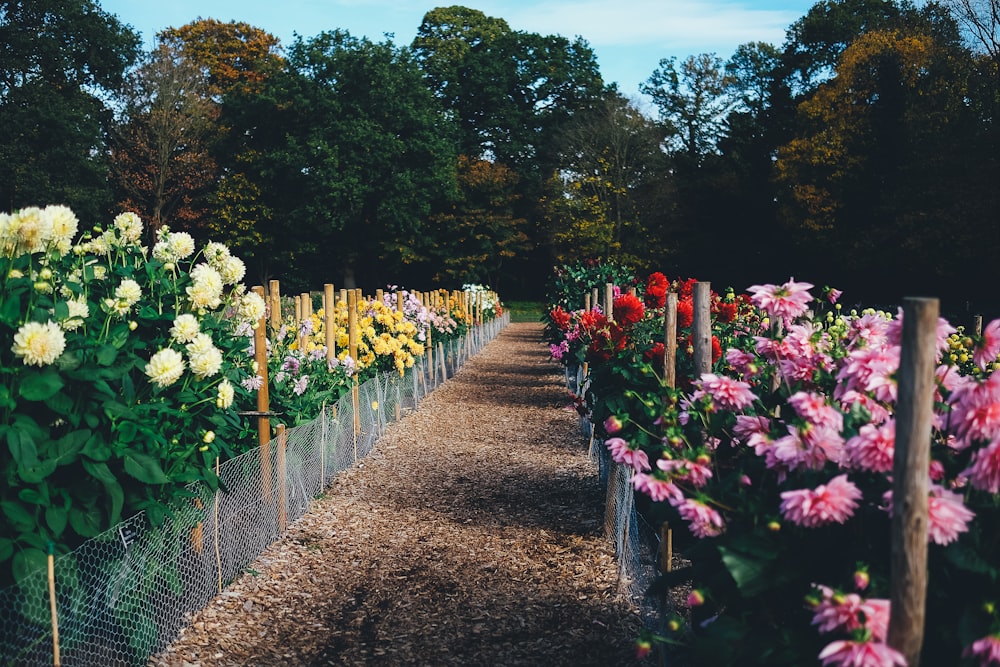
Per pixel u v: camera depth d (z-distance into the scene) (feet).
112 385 12.73
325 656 13.93
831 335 11.35
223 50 140.36
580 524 21.15
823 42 129.90
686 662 11.09
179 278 15.38
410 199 121.70
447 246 150.30
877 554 8.00
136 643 12.51
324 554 18.97
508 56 156.04
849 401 9.26
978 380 7.33
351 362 28.30
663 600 12.68
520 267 173.99
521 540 20.03
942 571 7.64
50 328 10.51
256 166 117.70
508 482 25.98
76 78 107.96
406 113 120.47
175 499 13.74
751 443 9.04
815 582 8.14
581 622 15.11
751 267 132.36
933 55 95.50
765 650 8.01
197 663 13.23
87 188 102.27
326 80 118.52
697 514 8.50
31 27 102.99
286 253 123.13
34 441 10.84
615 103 149.59
